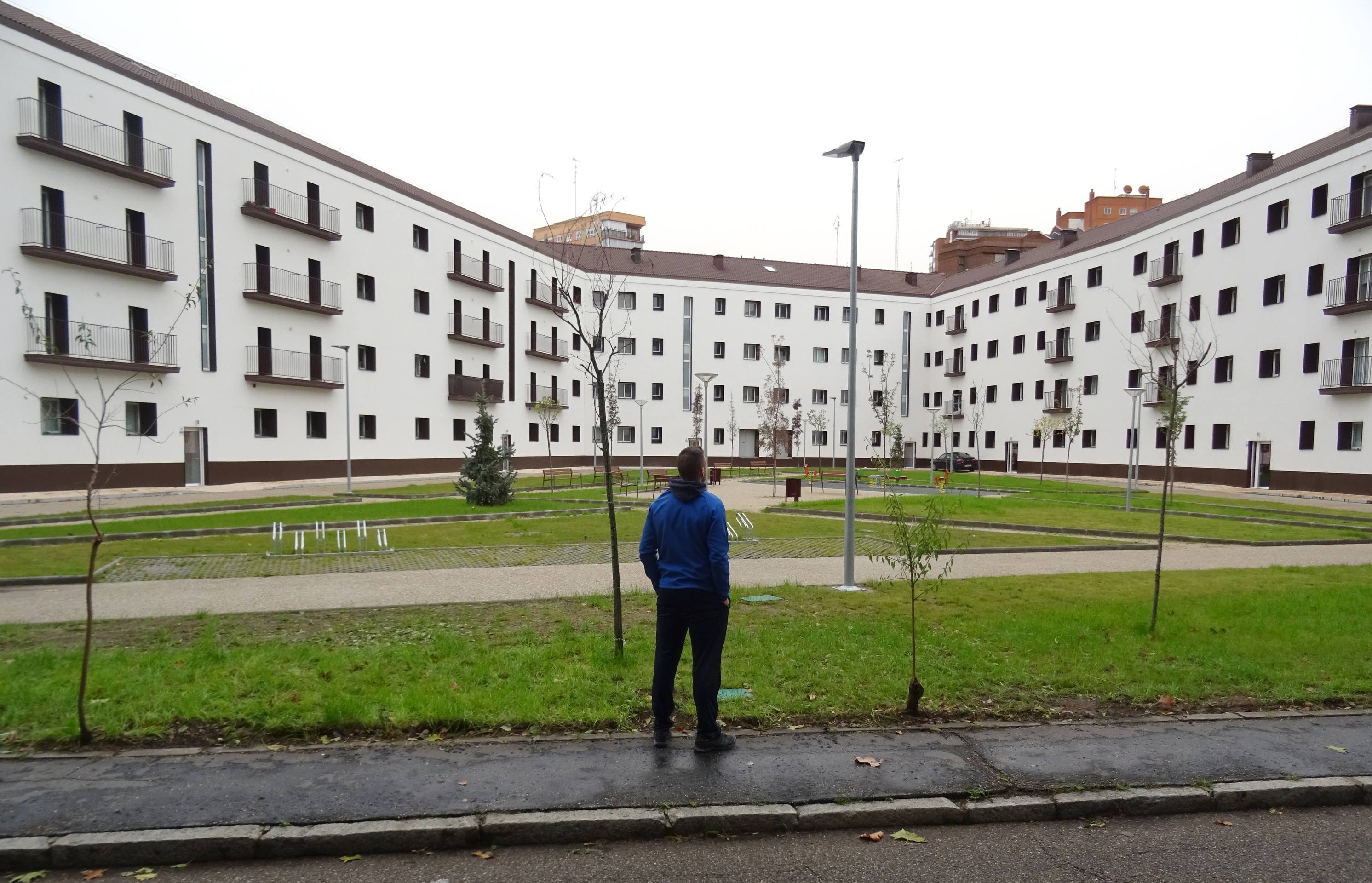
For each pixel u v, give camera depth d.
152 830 3.64
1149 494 31.92
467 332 45.50
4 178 24.38
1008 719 5.27
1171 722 5.25
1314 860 3.69
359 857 3.62
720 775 4.30
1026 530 18.06
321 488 31.22
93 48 28.08
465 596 9.56
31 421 25.02
